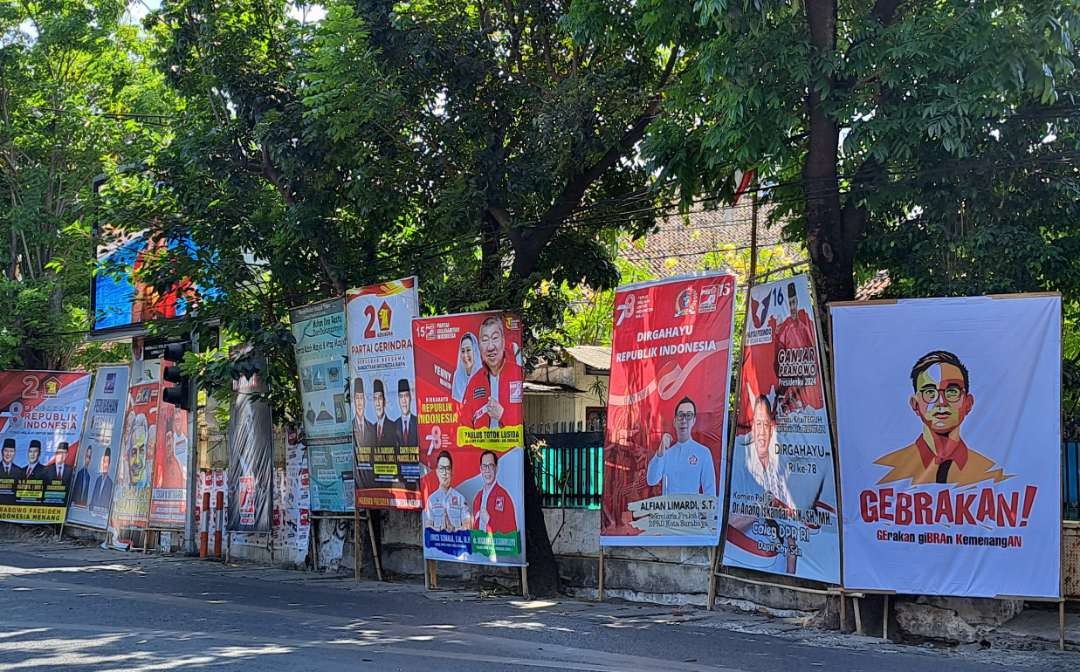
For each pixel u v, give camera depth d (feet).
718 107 38.50
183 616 41.68
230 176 56.59
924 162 40.63
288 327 59.21
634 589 47.06
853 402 37.83
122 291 78.84
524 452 50.01
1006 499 35.70
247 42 56.34
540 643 36.14
